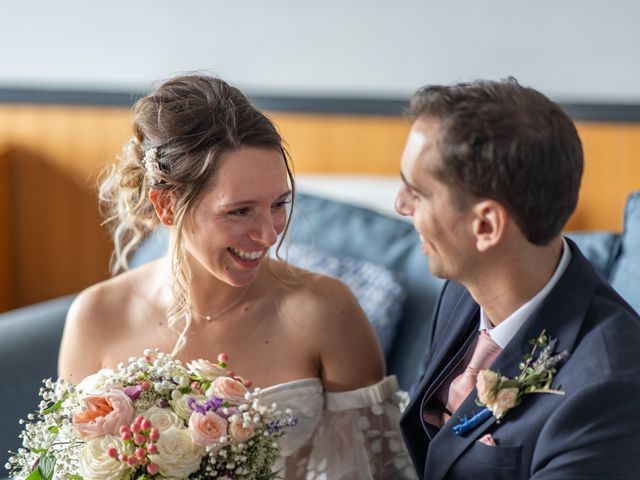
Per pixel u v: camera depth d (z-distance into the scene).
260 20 3.14
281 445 1.85
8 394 2.39
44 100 3.31
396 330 2.42
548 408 1.41
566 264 1.47
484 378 1.44
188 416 1.45
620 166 2.94
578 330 1.42
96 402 1.45
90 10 3.24
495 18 2.99
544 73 2.98
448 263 1.46
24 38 3.29
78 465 1.43
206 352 1.91
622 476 1.34
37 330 2.53
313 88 3.15
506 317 1.50
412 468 1.90
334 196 2.92
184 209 1.70
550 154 1.37
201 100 1.71
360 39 3.09
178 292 1.86
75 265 3.41
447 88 1.42
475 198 1.39
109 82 3.28
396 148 3.11
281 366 1.91
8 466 1.57
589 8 2.91
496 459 1.45
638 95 2.92
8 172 3.37
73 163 3.34
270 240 1.69
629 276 2.04
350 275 2.49
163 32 3.21
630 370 1.36
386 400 1.92
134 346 1.93
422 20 3.04
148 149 1.73
